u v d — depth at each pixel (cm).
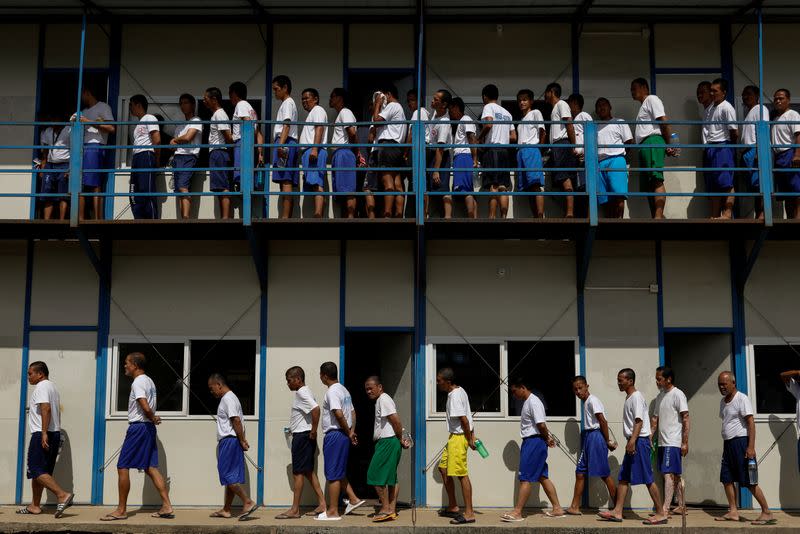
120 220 935
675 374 1062
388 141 977
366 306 1009
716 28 1053
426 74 1051
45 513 929
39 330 1011
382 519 885
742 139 1016
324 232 979
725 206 981
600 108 1003
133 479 980
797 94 1045
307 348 1003
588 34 1056
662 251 1019
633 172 1030
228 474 898
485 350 1006
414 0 986
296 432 907
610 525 866
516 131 1035
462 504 980
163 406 998
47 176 1031
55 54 1058
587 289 1012
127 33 1058
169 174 1031
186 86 1052
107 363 1002
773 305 1009
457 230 962
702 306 1010
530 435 909
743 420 903
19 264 1023
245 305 1012
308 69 1050
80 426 995
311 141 997
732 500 903
